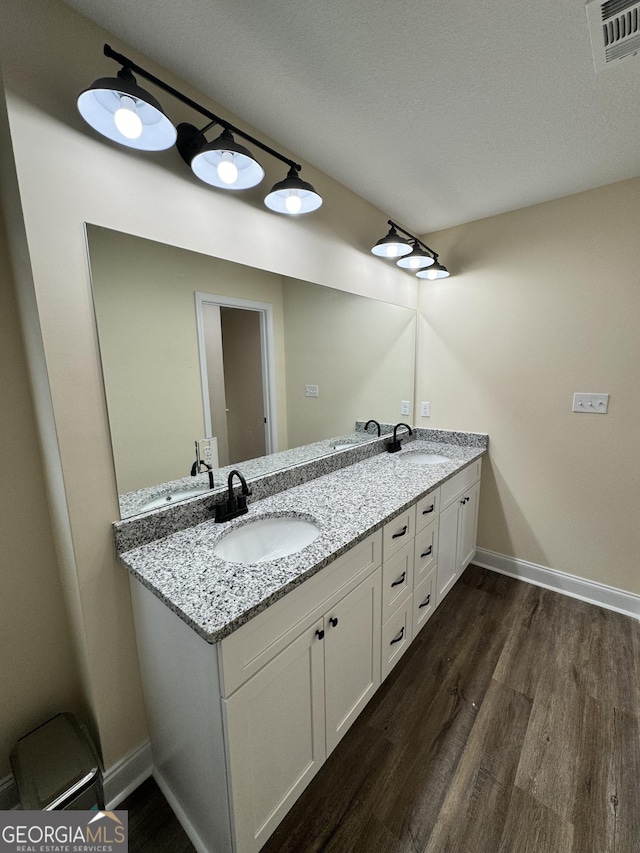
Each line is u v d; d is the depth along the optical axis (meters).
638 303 1.91
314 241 1.81
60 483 1.07
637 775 1.27
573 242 2.05
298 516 1.46
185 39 1.06
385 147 1.60
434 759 1.34
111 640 1.18
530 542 2.41
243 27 1.02
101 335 1.10
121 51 1.07
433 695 1.60
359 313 2.15
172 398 1.32
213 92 1.27
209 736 0.95
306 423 1.92
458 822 1.15
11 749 1.20
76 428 1.06
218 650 0.84
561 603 2.21
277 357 1.72
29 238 0.93
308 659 1.11
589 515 2.19
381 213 2.23
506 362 2.35
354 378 2.18
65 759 1.12
